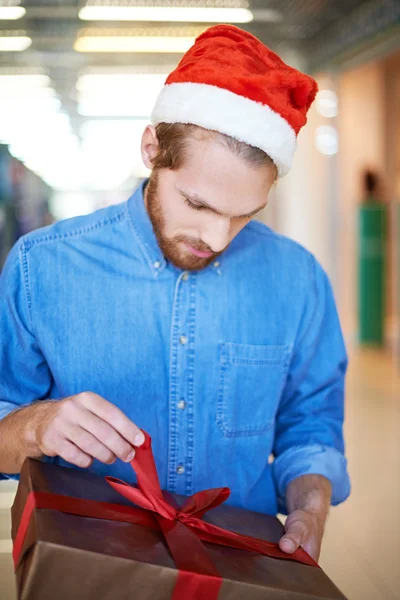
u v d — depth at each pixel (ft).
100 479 2.75
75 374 3.20
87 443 2.43
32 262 3.23
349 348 19.26
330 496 3.20
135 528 2.37
